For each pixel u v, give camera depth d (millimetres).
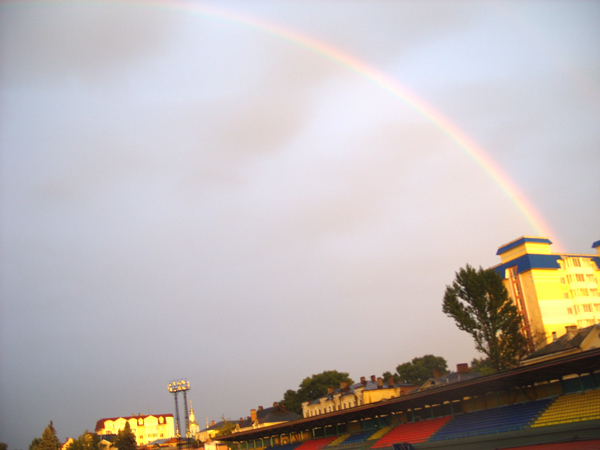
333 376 171500
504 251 132000
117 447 169625
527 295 124250
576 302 123812
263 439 118062
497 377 55688
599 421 47344
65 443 184125
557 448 47438
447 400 70875
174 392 152375
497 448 56594
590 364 50094
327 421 90375
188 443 150875
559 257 126500
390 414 82000
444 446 63094
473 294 83188
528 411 58250
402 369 177625
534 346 107188
